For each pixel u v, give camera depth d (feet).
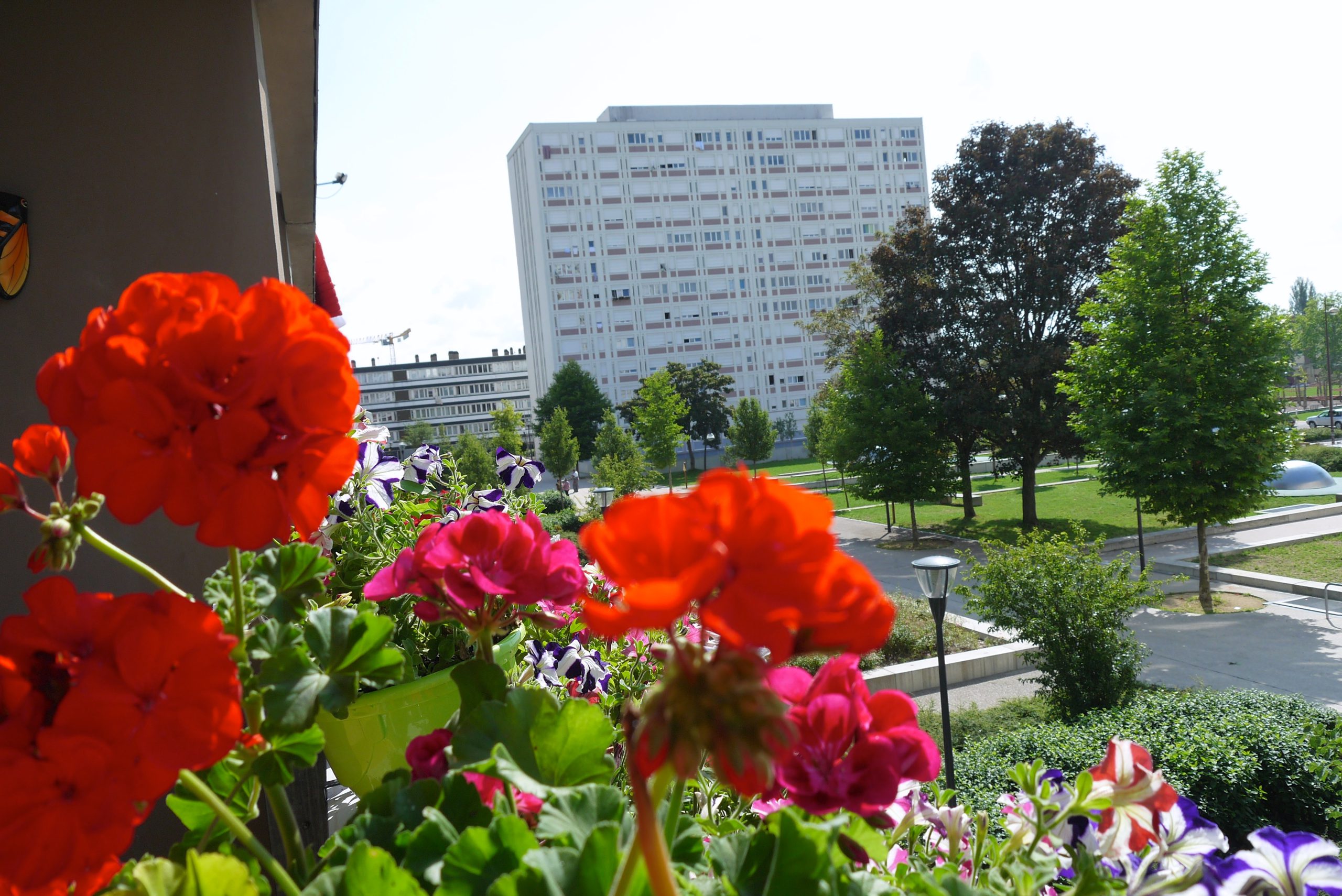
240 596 2.73
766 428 157.48
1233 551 59.41
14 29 7.59
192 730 1.97
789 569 1.49
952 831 3.35
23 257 7.39
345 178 24.56
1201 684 34.63
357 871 2.20
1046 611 31.27
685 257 236.84
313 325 2.36
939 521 89.86
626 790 4.46
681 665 1.44
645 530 1.49
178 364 2.13
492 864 2.26
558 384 211.00
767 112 250.98
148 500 2.07
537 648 5.76
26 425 7.44
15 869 1.85
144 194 7.92
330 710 2.86
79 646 2.06
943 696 22.39
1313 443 154.20
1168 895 2.85
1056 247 74.13
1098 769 3.09
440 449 8.49
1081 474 132.98
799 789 2.33
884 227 247.91
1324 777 20.01
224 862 2.17
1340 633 40.01
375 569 6.22
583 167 232.12
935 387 79.56
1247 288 46.80
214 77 8.18
